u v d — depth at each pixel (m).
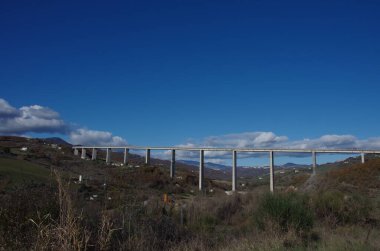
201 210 18.91
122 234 8.80
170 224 12.02
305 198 21.38
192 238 12.02
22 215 7.61
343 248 11.84
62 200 7.62
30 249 7.06
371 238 14.48
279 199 17.14
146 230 10.02
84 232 7.21
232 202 23.02
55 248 6.85
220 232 16.11
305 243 13.16
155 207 12.28
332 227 18.83
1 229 7.32
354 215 20.78
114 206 9.72
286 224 15.73
